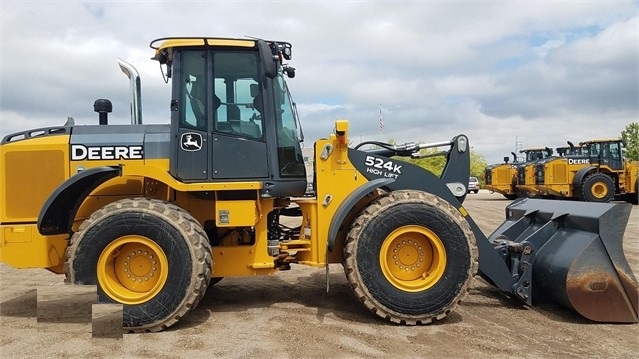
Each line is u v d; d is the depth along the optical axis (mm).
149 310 4172
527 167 22078
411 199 4461
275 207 5047
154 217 4234
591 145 20594
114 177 4488
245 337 4070
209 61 4730
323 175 4750
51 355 3725
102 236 4215
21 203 4660
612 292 4375
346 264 4395
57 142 4703
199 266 4242
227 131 4699
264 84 4762
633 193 19797
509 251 5051
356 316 4641
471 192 36094
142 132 4828
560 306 4844
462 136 5070
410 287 4379
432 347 3850
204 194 4840
